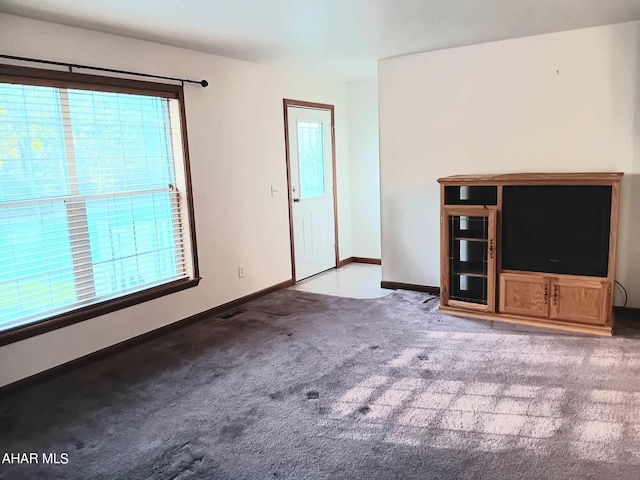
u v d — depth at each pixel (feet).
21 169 9.51
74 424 8.23
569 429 7.43
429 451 7.07
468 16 10.50
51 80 9.73
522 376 9.20
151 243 12.22
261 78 15.06
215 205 13.69
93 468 7.02
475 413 8.00
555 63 12.34
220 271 13.99
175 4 9.04
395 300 14.43
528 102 12.83
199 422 8.11
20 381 9.61
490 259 12.02
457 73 13.65
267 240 15.71
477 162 13.76
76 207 10.46
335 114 18.78
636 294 12.18
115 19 9.77
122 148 11.35
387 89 14.83
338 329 12.17
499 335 11.30
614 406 8.02
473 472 6.57
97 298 11.03
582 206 10.87
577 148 12.41
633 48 11.44
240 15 9.87
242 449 7.30
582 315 11.18
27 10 8.99
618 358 9.77
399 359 10.21
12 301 9.53
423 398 8.56
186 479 6.66
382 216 15.58
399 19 10.55
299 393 8.95
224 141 13.85
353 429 7.70
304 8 9.54
